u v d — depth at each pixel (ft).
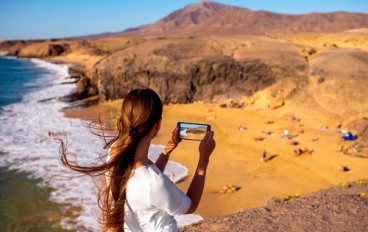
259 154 101.09
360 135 111.24
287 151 102.27
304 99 154.51
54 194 70.74
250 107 165.68
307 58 192.85
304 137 115.75
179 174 84.58
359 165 88.79
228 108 166.50
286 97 160.35
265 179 82.43
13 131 129.39
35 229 57.72
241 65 177.99
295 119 137.39
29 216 61.93
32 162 91.45
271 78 171.73
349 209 23.94
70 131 128.47
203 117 152.05
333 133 119.55
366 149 95.71
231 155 100.94
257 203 69.56
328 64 172.14
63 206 65.46
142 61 200.23
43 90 248.52
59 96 221.05
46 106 188.03
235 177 83.87
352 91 146.10
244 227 22.41
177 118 151.94
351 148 98.84
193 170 86.89
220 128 131.54
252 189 76.59
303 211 24.34
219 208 67.67
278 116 147.23
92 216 61.21
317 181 80.79
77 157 94.07
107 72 201.16
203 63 181.27
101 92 202.90
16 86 272.31
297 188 77.05
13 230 57.62
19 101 204.54
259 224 22.66
